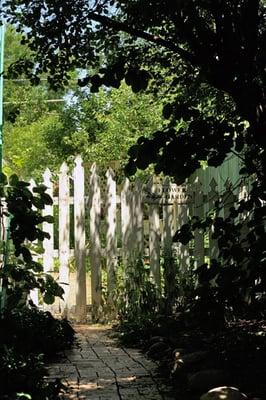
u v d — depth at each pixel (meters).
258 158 4.34
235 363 5.38
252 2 4.46
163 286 9.27
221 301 4.11
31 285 4.89
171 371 5.52
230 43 4.46
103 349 7.05
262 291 4.00
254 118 4.39
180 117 4.17
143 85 4.24
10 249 5.61
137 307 8.62
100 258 9.29
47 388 4.30
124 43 6.33
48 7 5.72
